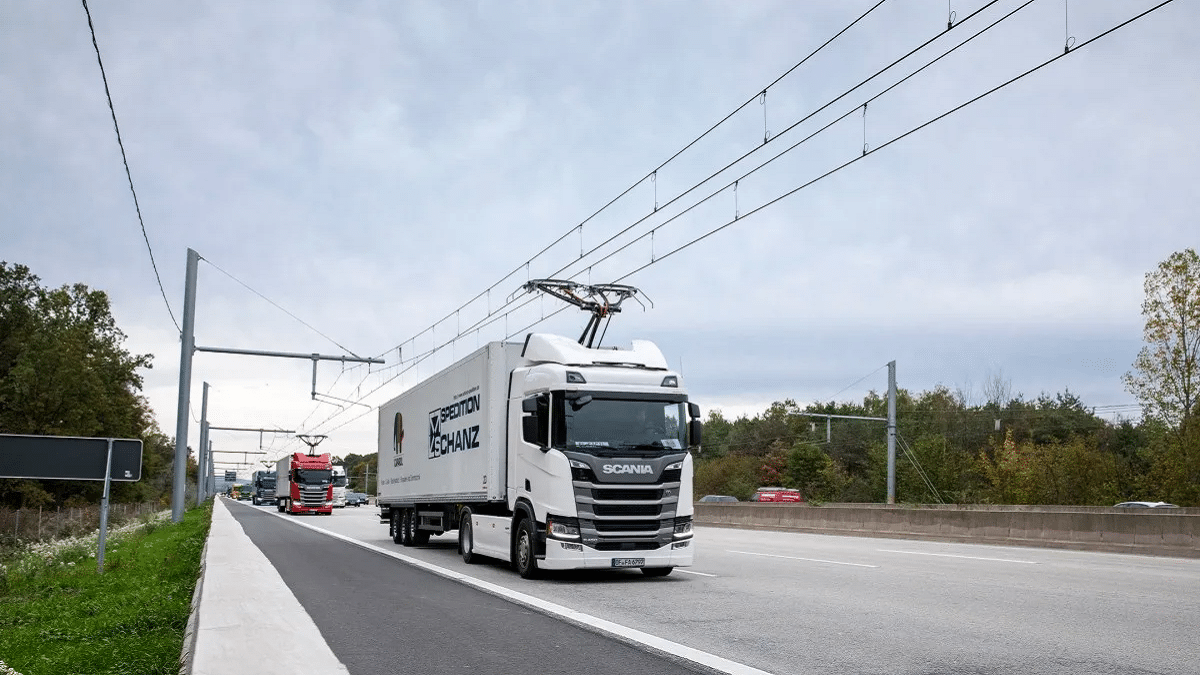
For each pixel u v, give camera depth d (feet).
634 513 47.16
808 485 317.83
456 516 67.56
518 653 26.35
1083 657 25.59
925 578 47.62
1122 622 31.94
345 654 26.21
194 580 47.88
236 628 29.07
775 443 361.71
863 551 69.67
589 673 23.53
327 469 191.21
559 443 47.29
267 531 107.04
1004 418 284.61
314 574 51.62
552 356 50.57
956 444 281.33
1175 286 159.53
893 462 136.46
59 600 44.47
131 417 260.01
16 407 206.49
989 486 231.50
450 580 48.19
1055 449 200.64
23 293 232.32
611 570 53.52
